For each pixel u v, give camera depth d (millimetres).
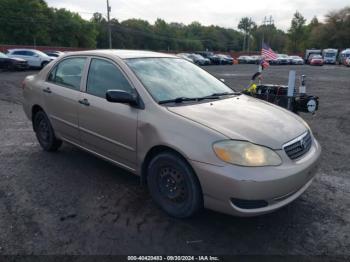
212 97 3838
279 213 3441
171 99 3518
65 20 76188
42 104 4848
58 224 3180
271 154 2883
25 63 23234
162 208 3359
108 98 3309
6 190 3863
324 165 4840
